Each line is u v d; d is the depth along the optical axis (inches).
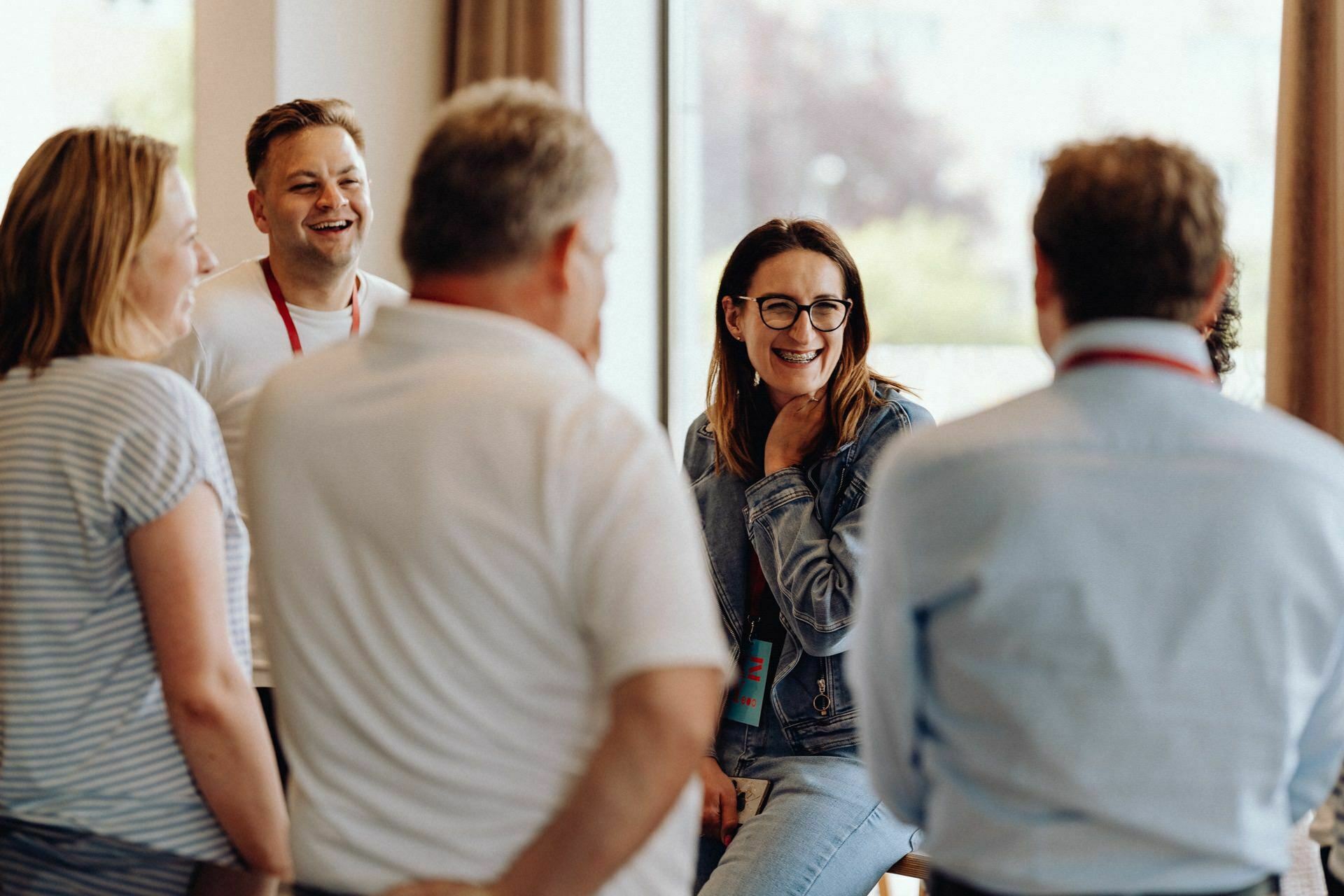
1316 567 57.1
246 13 190.1
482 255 58.4
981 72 235.6
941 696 60.5
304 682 59.1
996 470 57.5
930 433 60.9
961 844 59.2
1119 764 56.3
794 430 111.3
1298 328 172.4
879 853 105.7
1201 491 56.6
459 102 61.1
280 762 122.3
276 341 130.1
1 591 71.9
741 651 114.7
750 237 114.3
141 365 73.6
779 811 105.3
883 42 237.0
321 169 129.7
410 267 60.9
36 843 71.2
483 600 55.0
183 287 78.8
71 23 230.2
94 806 71.8
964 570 57.6
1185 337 59.5
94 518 70.4
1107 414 58.2
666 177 213.3
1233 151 213.8
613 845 52.9
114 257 73.9
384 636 56.4
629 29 208.7
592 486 54.7
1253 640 56.6
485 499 55.1
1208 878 56.7
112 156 75.0
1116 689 56.2
